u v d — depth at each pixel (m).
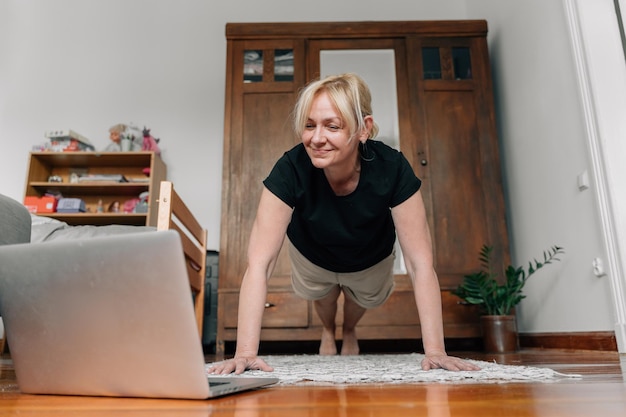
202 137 3.70
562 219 2.29
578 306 2.14
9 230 1.14
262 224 1.14
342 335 2.48
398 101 3.01
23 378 0.69
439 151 2.94
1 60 3.81
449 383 0.80
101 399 0.64
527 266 2.71
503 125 3.07
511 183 2.95
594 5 2.06
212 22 3.89
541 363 1.33
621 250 1.81
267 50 3.09
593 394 0.65
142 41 3.87
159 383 0.61
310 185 1.19
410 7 3.89
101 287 0.60
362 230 1.30
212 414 0.52
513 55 2.89
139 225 3.40
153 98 3.77
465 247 2.80
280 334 2.62
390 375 0.88
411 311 2.63
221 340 2.64
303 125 1.02
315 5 3.90
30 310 0.66
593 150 1.97
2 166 3.62
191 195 3.59
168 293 0.57
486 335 2.31
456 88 3.02
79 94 3.77
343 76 1.06
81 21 3.90
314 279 1.79
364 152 1.17
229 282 2.74
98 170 3.58
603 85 1.97
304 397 0.65
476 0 3.61
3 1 3.92
